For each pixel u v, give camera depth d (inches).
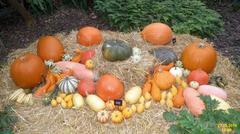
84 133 84.7
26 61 95.6
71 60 104.0
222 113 77.9
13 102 94.2
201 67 99.3
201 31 126.6
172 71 98.3
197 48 99.7
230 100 95.1
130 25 130.5
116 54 95.7
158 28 108.0
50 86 95.8
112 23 134.5
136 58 97.2
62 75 97.0
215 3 164.7
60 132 85.1
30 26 141.8
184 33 123.2
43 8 143.6
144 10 132.4
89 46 107.3
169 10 132.1
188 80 97.7
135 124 86.3
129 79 95.2
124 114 86.7
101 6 139.5
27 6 148.6
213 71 105.1
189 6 135.4
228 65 110.0
